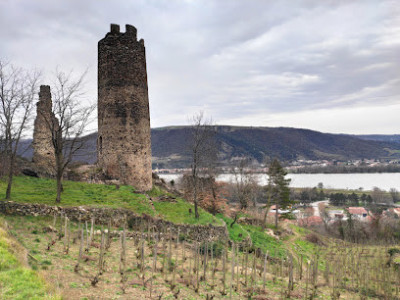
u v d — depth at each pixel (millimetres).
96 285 15664
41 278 13859
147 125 42625
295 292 21766
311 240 55469
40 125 42031
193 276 20984
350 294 24266
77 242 22375
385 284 25469
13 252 15891
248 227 50781
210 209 50125
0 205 24609
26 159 41781
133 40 41438
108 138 40031
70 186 35969
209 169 54250
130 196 34594
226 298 18203
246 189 61469
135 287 16609
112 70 40156
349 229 74188
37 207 25609
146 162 41781
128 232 27047
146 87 43094
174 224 30922
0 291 12133
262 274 25562
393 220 95812
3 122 27906
